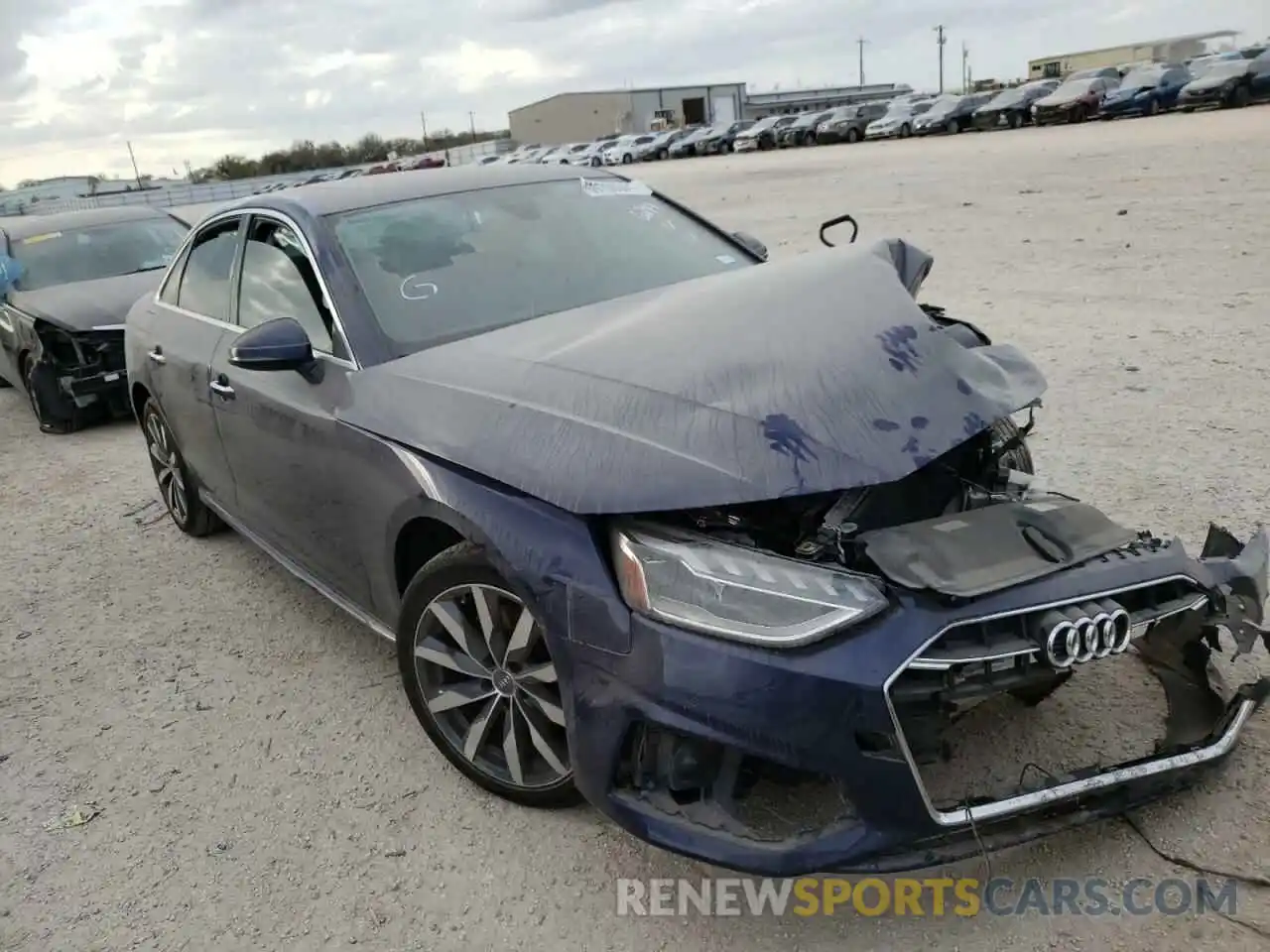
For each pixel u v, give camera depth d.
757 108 90.44
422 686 2.96
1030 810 2.21
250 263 4.00
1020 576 2.19
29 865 2.88
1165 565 2.33
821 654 2.10
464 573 2.69
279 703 3.57
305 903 2.62
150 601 4.54
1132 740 2.80
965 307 8.09
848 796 2.13
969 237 11.54
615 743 2.31
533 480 2.41
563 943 2.41
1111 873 2.43
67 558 5.19
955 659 2.11
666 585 2.23
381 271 3.44
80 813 3.08
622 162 50.62
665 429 2.36
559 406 2.55
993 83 99.56
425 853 2.75
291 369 3.24
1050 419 5.33
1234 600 2.50
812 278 2.97
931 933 2.33
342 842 2.83
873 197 17.25
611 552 2.34
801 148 44.38
